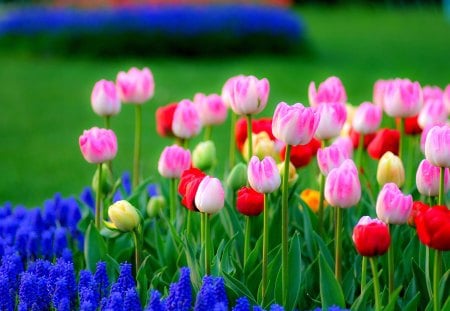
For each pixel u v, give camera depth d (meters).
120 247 3.84
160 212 4.02
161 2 23.45
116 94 4.16
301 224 4.01
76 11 19.78
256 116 11.35
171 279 3.61
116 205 3.39
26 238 3.91
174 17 17.70
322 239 3.62
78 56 17.33
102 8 21.28
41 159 9.80
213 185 3.16
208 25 17.42
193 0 23.58
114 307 2.89
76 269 3.99
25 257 3.93
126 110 12.09
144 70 4.25
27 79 15.09
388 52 18.42
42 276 3.30
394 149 3.97
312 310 3.37
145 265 3.58
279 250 3.33
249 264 3.43
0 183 8.89
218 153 9.45
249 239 3.57
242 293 3.18
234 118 4.39
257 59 16.98
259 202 3.33
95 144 3.70
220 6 21.22
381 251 2.94
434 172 3.34
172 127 4.24
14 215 4.49
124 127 11.17
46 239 3.90
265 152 3.88
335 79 4.10
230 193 3.95
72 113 12.29
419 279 3.32
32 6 23.78
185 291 2.95
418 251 3.53
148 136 10.71
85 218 4.03
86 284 3.22
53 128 11.43
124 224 3.40
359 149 4.18
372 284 3.22
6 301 3.21
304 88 13.84
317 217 3.91
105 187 4.07
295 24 17.83
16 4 25.72
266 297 3.28
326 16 27.55
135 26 17.31
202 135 10.26
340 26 23.94
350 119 4.65
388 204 3.08
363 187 4.24
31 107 12.80
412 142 4.39
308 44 17.94
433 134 3.14
